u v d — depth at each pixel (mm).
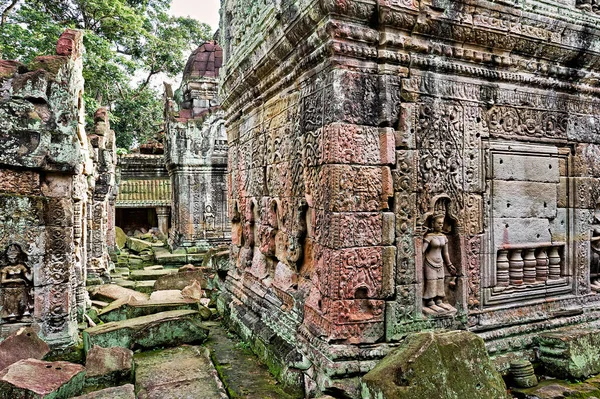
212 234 15977
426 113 4609
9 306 5914
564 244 5676
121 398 4039
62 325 6133
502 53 5023
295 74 4965
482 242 4988
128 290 9320
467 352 3771
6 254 5902
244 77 6535
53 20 20359
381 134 4367
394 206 4418
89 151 9508
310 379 4320
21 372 4355
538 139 5410
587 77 5660
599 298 5922
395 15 4219
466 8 4625
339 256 4145
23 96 5844
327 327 4211
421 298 4547
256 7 5977
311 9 4203
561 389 4473
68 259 6207
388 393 3389
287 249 5379
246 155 7172
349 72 4199
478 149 4961
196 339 6121
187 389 4461
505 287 5172
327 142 4227
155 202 19781
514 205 5242
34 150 5871
